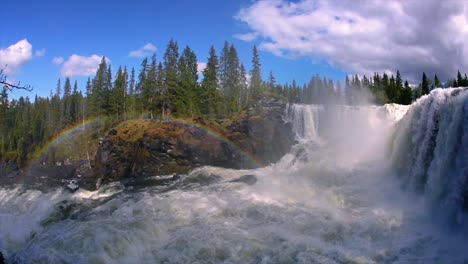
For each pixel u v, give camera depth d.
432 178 18.05
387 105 34.00
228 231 15.31
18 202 31.08
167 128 37.81
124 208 20.39
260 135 38.66
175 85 54.44
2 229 19.02
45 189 40.97
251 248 13.40
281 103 44.00
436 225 15.47
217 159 36.56
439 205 17.00
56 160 66.94
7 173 65.81
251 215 17.94
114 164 36.12
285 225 16.03
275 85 75.88
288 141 39.41
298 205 19.66
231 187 26.14
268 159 37.91
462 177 15.91
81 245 13.88
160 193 27.20
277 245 13.62
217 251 13.27
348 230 15.09
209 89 55.88
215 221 17.08
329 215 17.34
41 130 77.25
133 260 13.03
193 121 39.50
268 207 19.06
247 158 37.34
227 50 64.69
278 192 23.56
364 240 13.99
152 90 61.19
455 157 16.86
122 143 36.81
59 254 13.16
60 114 81.12
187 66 62.34
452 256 12.14
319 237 14.48
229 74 63.91
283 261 12.28
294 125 41.56
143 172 35.44
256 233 15.01
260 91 61.75
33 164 67.75
